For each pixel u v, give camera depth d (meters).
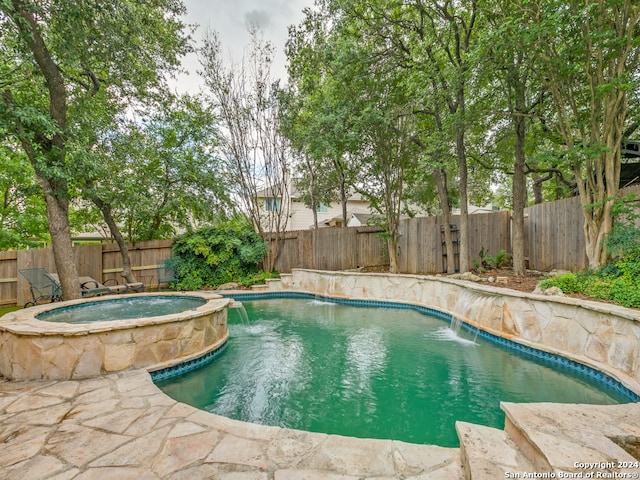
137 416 2.53
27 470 1.87
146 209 8.71
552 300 4.22
